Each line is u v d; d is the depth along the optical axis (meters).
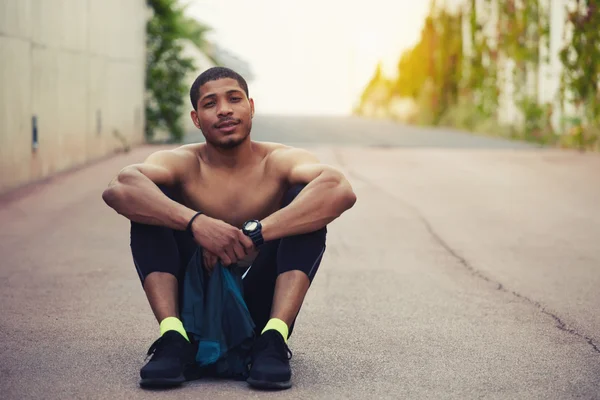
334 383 4.18
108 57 17.08
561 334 5.20
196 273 4.12
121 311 5.69
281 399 3.91
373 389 4.10
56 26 13.36
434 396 4.01
